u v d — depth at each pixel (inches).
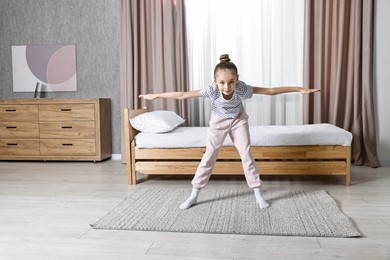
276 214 84.7
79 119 160.4
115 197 103.8
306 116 150.6
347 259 61.2
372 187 111.7
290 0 152.9
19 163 163.0
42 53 177.6
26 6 177.5
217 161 116.2
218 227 76.8
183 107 157.2
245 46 156.6
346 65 148.5
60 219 84.7
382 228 75.9
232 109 92.1
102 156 162.9
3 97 183.5
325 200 95.3
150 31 159.5
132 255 64.4
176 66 157.5
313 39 149.1
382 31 146.6
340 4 143.9
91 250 66.9
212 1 156.5
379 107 149.2
